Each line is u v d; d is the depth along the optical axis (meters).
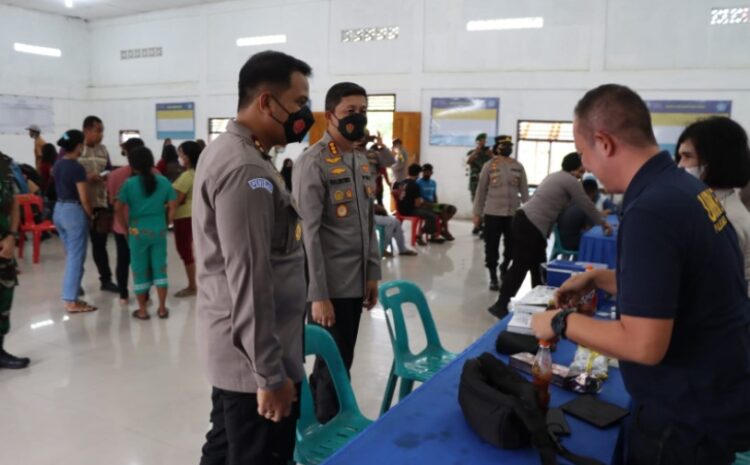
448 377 1.60
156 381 3.09
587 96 1.16
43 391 2.94
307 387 1.84
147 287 4.17
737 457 1.68
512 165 5.20
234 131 1.36
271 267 1.34
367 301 2.38
